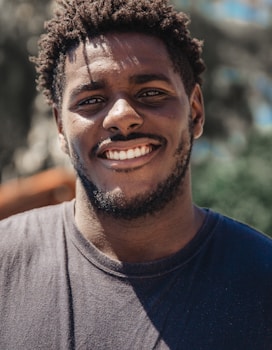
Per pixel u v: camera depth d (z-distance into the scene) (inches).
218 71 394.0
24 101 350.6
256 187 224.1
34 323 88.0
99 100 91.5
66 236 94.6
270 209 222.1
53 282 90.4
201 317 87.5
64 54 94.7
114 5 92.4
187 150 93.4
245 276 90.0
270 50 423.8
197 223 95.0
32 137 353.7
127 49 90.9
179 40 95.7
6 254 93.6
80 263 91.7
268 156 230.4
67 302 88.7
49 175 184.1
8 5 347.9
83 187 93.4
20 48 346.0
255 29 423.5
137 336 86.8
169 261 90.4
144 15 91.9
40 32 348.2
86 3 93.5
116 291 89.3
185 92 95.7
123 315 87.9
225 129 395.9
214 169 239.3
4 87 346.3
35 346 86.9
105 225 92.6
